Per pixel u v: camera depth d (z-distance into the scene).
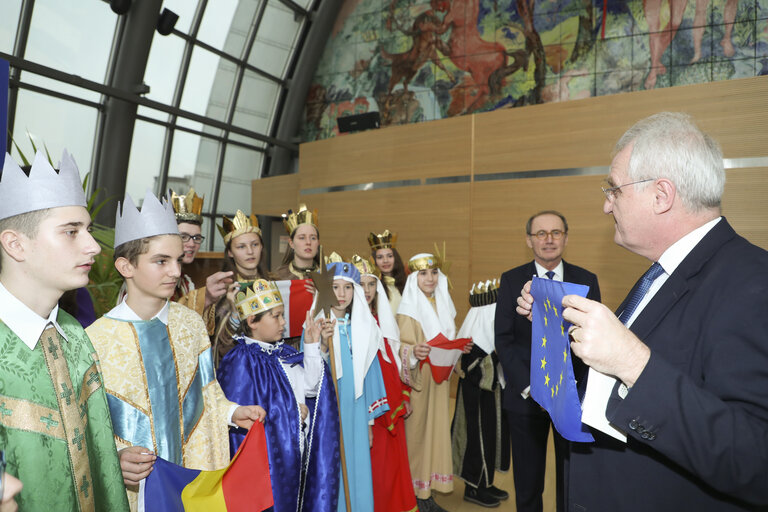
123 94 7.38
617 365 0.85
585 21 8.29
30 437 0.93
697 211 0.97
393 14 9.79
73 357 1.06
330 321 2.09
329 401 2.04
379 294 2.74
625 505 0.97
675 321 0.94
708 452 0.77
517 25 8.77
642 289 1.08
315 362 2.02
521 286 2.36
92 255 1.02
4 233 0.94
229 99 9.73
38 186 0.96
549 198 5.02
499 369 2.90
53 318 1.02
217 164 9.91
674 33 7.72
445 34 9.34
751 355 0.79
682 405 0.79
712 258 0.94
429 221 5.84
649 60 7.89
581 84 8.36
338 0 9.98
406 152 6.03
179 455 1.41
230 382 1.84
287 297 2.39
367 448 2.28
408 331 2.85
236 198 10.48
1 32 6.27
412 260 2.98
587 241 4.79
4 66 1.31
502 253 5.34
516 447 2.27
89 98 7.32
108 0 6.98
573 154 4.89
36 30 6.54
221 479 1.39
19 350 0.94
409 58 9.68
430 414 2.87
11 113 6.55
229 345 2.13
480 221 5.48
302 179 6.98
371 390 2.38
